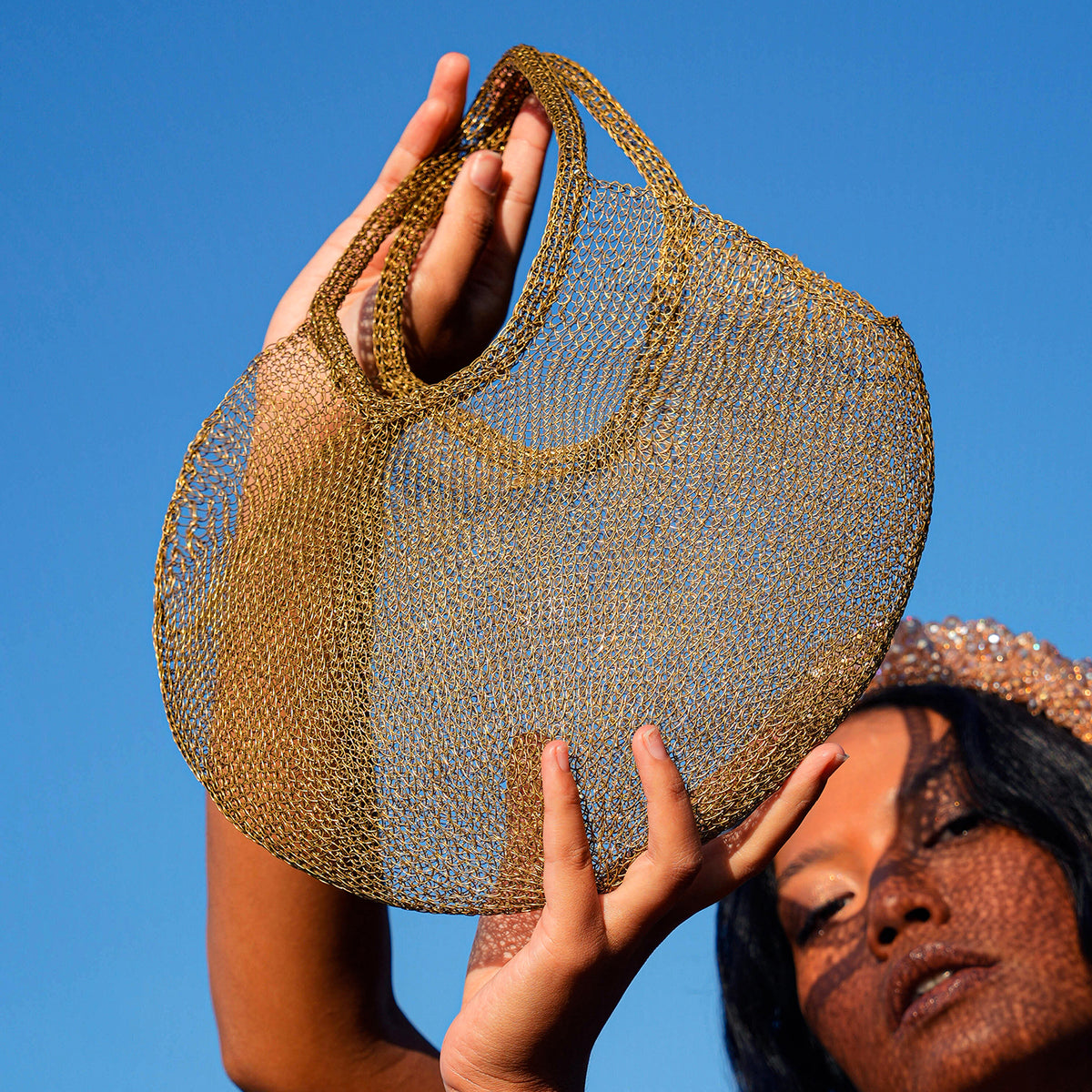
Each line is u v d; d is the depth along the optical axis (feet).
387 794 2.74
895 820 3.86
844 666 2.64
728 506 2.58
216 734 2.94
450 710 2.68
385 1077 4.18
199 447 3.19
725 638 2.59
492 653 2.64
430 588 2.71
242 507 3.08
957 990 3.43
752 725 2.61
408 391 3.34
